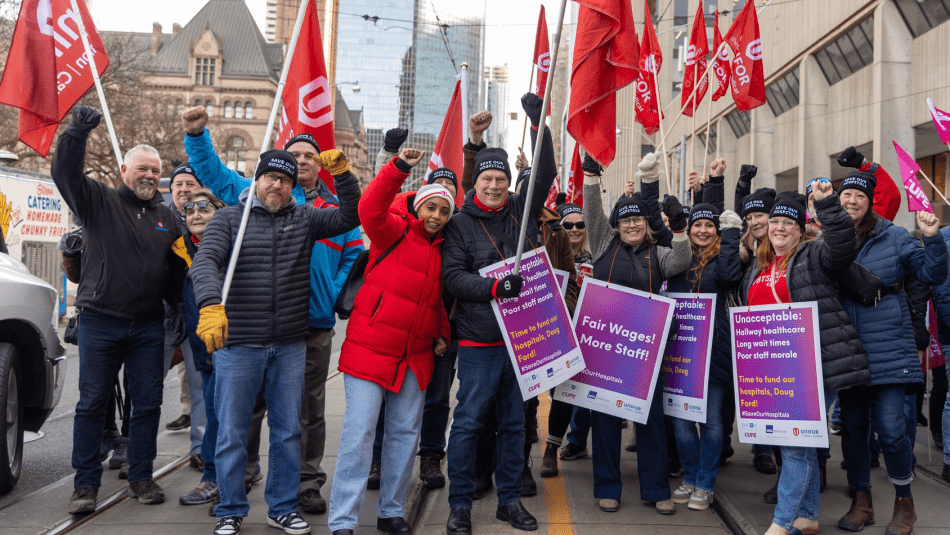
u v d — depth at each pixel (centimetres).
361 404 404
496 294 412
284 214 423
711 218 496
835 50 2631
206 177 486
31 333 519
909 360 420
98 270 441
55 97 506
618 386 462
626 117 6025
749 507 469
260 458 574
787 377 414
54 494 486
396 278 412
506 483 442
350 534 392
